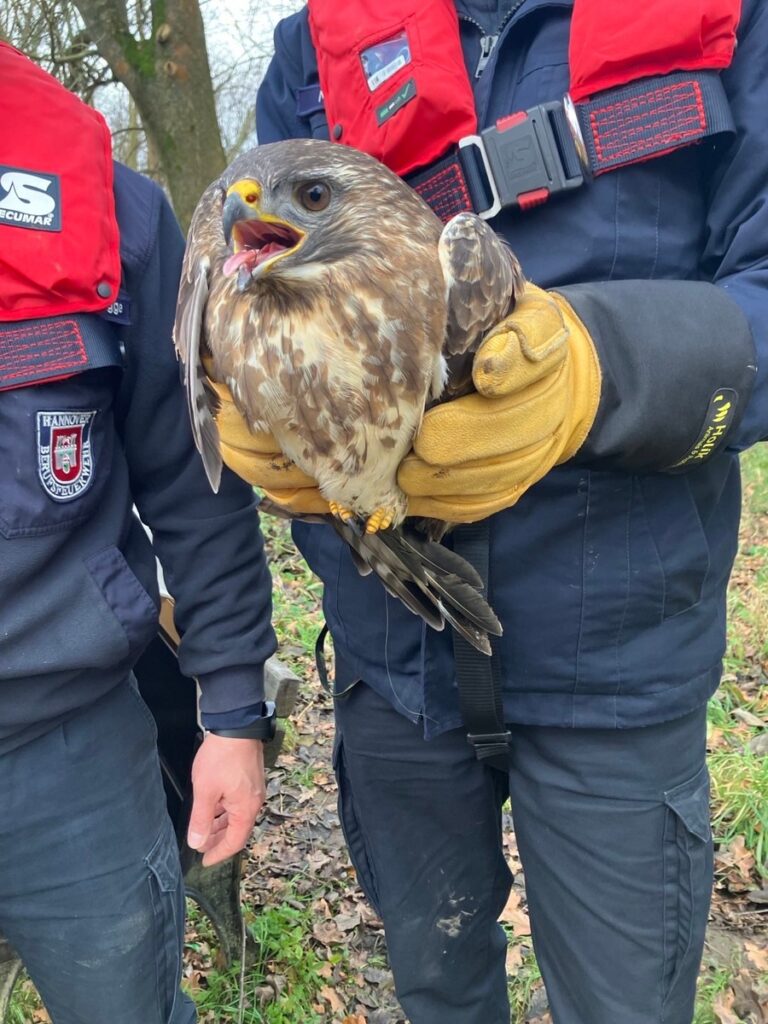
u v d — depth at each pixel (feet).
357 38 4.70
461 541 4.80
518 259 4.69
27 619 4.56
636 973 5.16
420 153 4.70
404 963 6.09
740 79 4.33
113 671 4.96
